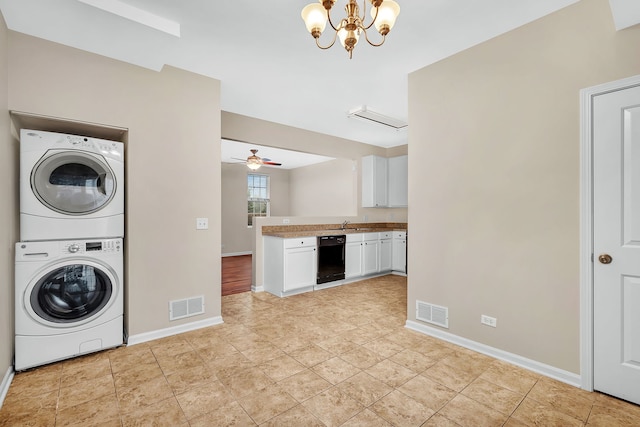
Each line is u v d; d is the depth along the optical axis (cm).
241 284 492
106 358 236
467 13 210
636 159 178
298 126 472
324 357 239
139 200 263
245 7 204
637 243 179
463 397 187
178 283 284
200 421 165
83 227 237
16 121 229
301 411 174
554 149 208
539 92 215
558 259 207
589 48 194
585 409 175
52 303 224
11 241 214
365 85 327
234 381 204
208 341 268
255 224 446
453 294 265
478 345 248
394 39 242
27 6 186
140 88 264
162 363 228
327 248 465
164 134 276
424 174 287
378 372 216
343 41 164
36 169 219
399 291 445
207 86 302
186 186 288
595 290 192
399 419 167
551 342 210
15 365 210
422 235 288
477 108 249
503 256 233
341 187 757
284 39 242
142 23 205
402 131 500
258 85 325
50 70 225
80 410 174
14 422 164
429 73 283
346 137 542
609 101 187
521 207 224
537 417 168
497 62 237
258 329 296
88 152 238
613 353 186
